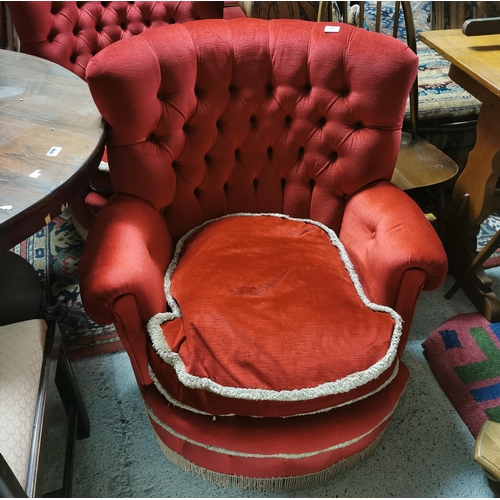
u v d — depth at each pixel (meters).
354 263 1.28
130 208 1.18
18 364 0.92
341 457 1.12
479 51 1.43
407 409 1.37
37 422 0.88
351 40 1.24
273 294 1.12
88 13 1.83
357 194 1.33
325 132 1.32
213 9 1.92
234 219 1.38
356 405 1.04
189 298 1.10
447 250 1.79
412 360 1.51
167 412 1.05
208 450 1.05
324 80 1.27
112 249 1.04
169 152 1.24
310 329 1.04
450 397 1.39
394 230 1.14
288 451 1.02
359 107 1.26
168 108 1.22
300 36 1.28
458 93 2.02
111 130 1.16
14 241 0.87
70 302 1.66
